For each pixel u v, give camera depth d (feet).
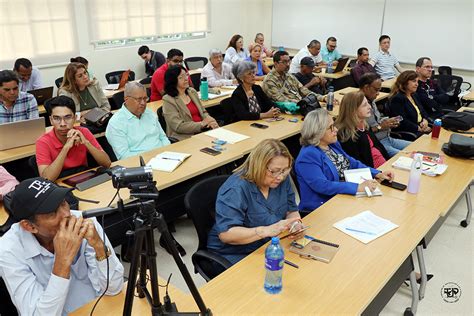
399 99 13.69
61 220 4.54
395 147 12.73
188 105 12.90
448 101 18.67
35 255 4.75
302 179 8.36
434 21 22.41
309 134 8.27
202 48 26.86
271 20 29.53
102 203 7.57
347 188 8.04
